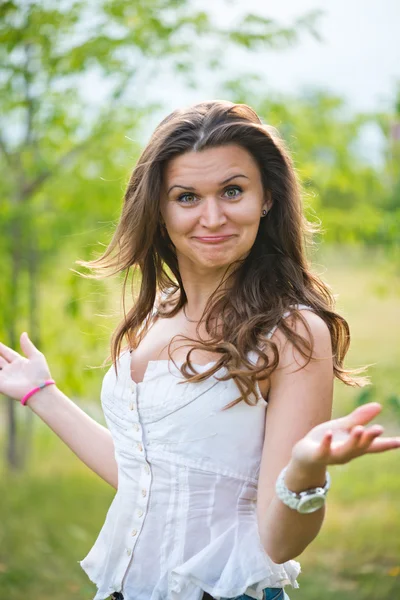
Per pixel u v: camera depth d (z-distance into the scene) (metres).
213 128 1.89
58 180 6.46
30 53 6.22
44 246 6.47
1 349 2.32
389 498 6.47
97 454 2.21
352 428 1.58
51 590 4.74
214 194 1.89
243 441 1.88
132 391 1.99
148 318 2.17
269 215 2.03
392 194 7.07
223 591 1.82
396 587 4.55
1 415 10.12
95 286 6.22
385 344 11.92
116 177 6.32
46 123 6.23
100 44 5.91
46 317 6.85
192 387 1.90
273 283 1.98
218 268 2.01
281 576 1.88
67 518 6.07
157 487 1.92
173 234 1.96
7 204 6.33
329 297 2.09
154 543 1.92
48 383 2.27
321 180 6.46
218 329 1.95
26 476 7.33
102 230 6.34
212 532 1.88
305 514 1.65
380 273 6.89
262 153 1.94
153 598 1.89
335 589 4.59
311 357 1.85
